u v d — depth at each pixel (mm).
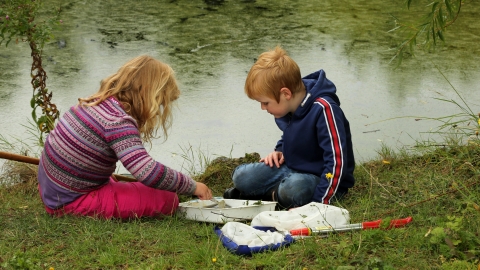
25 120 5129
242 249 2477
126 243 2623
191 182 2945
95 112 2801
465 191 3080
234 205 3156
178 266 2408
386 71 6344
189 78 6086
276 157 3396
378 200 3154
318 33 7617
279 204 3242
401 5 9008
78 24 7883
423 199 3090
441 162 3656
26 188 3771
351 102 5543
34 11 4160
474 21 8031
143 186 2967
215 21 8172
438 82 6012
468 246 2400
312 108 3098
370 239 2490
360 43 7211
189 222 2973
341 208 2832
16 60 6535
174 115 5344
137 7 8945
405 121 5164
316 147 3180
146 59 2932
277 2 9391
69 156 2807
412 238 2508
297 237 2568
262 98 3115
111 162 2873
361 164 3938
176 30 7680
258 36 7461
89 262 2471
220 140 4902
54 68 6246
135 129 2816
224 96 5727
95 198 2871
